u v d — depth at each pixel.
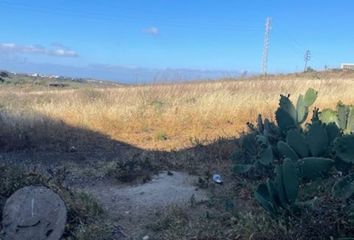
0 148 8.86
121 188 6.28
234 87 17.33
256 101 12.40
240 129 10.03
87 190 6.10
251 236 4.30
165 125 10.59
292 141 5.53
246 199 5.46
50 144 9.14
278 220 4.43
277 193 4.55
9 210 4.70
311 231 4.16
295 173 4.46
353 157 5.09
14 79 48.50
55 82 46.12
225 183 6.23
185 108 11.38
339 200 4.40
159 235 4.75
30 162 7.94
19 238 4.59
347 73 46.78
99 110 11.21
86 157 8.45
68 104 12.62
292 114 6.36
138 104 12.20
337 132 5.59
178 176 6.62
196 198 5.64
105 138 9.77
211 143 8.46
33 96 19.14
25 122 9.63
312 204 4.39
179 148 8.71
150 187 6.14
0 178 5.28
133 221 5.14
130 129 10.38
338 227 4.21
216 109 11.30
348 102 13.80
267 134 6.31
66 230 4.75
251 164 6.25
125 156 8.37
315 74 44.22
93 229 4.71
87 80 50.03
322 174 5.22
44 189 4.84
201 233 4.55
